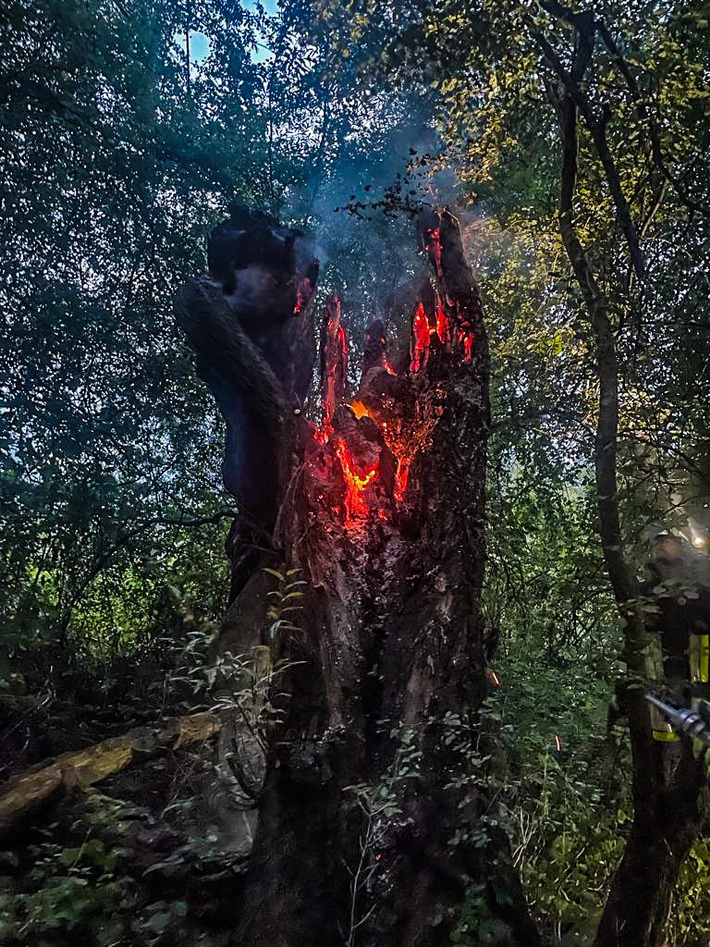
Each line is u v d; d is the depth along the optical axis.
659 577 3.01
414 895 2.51
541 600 4.70
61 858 2.67
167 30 7.03
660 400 4.15
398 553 3.37
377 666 3.01
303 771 2.67
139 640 5.98
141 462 6.59
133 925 2.58
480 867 2.62
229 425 4.53
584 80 3.96
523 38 3.83
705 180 4.38
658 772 2.72
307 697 2.84
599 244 4.41
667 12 3.67
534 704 3.56
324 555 3.21
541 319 5.55
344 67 5.99
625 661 2.81
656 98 3.74
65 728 4.01
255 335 4.83
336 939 2.45
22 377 6.10
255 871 2.62
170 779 3.31
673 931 2.98
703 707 2.57
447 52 4.04
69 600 5.97
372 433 3.87
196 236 7.01
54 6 5.48
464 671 2.97
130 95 6.35
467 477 3.42
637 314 3.98
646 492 3.58
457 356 3.67
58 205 6.27
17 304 6.12
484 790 2.84
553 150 4.95
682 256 4.46
